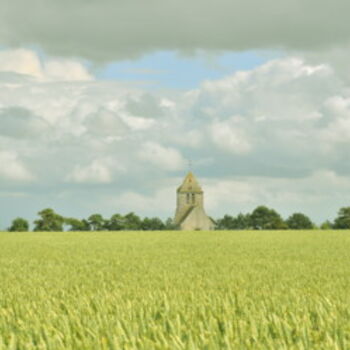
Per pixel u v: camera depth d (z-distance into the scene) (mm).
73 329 11312
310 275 28797
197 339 9891
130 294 19328
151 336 10805
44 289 22406
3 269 35469
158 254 51438
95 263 40469
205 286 22953
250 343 9828
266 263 38875
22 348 9812
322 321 11961
